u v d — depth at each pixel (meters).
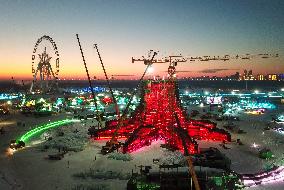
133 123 61.31
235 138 59.72
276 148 52.25
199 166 35.84
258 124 75.50
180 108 66.69
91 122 78.25
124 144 49.22
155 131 56.19
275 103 122.81
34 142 56.47
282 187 34.66
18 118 85.44
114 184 35.56
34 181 36.75
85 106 109.81
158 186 32.06
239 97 144.25
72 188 34.31
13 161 44.69
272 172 39.47
